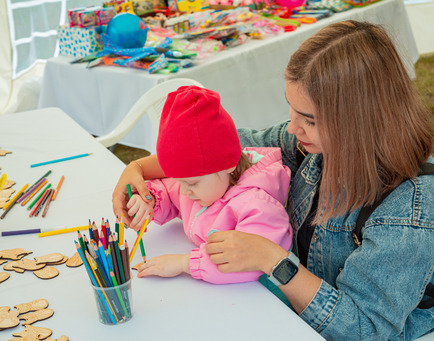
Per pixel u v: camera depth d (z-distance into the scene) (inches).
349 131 31.5
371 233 32.4
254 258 32.4
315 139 33.5
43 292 33.1
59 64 99.3
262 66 100.3
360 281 32.4
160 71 84.5
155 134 69.1
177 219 42.7
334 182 33.1
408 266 31.2
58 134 60.8
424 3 184.2
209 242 33.8
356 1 126.3
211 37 99.3
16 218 42.5
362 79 30.8
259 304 31.0
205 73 88.1
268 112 103.9
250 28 104.3
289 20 114.3
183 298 32.0
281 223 35.3
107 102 92.7
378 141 31.8
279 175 38.4
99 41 100.0
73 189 47.2
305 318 33.2
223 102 93.0
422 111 33.4
